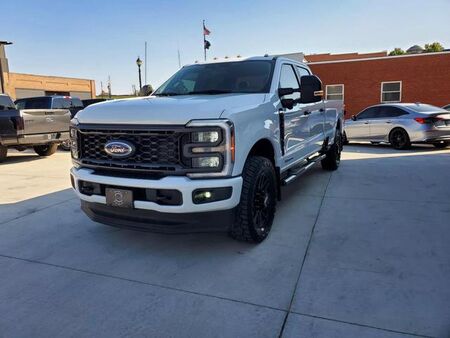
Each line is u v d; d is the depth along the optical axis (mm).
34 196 6328
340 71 24172
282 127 4613
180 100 3791
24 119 9672
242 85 4691
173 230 3488
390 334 2541
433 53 22031
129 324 2744
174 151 3361
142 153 3500
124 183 3512
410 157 9977
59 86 35750
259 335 2574
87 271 3572
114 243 4234
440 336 2508
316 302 2939
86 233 4562
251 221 3854
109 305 2990
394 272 3373
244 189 3771
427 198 5703
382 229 4430
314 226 4590
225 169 3393
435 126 11312
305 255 3775
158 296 3100
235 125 3463
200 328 2670
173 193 3352
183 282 3311
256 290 3141
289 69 5402
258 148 4301
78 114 4031
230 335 2584
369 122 12664
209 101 3637
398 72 22906
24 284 3352
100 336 2621
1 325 2770
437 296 2969
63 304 3023
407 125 11633
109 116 3660
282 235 4316
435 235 4203
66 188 6898
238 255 3820
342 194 6055
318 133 6531
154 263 3703
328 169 8047
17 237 4469
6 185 7277
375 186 6551
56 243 4266
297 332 2590
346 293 3053
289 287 3172
